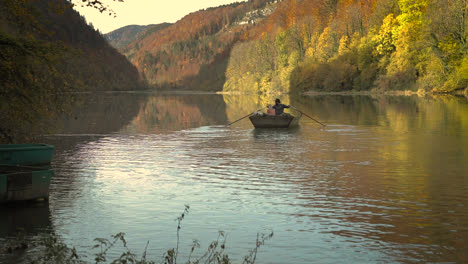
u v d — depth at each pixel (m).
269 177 11.94
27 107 13.73
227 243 6.94
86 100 72.50
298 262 6.18
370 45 96.44
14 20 12.93
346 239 7.04
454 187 10.49
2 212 8.69
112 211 8.77
